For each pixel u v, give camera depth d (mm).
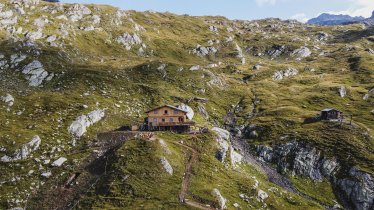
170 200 91375
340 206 117875
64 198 94500
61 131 124938
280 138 149125
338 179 126750
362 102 193125
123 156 106688
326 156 134125
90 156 112500
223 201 94875
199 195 94750
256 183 110250
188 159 112688
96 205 89312
